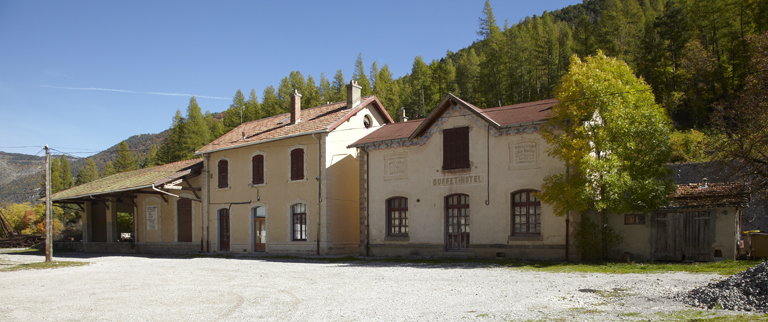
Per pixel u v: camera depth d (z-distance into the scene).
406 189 22.27
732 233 15.47
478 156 20.28
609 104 16.77
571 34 76.50
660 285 10.84
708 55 56.56
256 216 28.36
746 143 19.22
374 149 23.45
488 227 19.75
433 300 9.98
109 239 36.31
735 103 21.05
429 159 21.70
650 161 16.89
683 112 56.59
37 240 45.22
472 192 20.31
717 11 59.25
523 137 19.14
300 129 26.80
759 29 53.09
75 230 47.50
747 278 8.83
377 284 12.77
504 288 11.35
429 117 21.33
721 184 19.22
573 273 13.93
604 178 16.12
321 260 21.73
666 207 16.52
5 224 54.22
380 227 22.94
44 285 14.63
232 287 13.02
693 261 15.98
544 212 18.48
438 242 21.05
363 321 8.08
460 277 13.78
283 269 17.86
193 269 18.78
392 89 80.31
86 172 108.25
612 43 62.22
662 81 60.38
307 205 25.62
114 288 13.41
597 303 9.07
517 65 65.00
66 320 8.93
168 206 32.66
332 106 29.38
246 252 28.28
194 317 8.89
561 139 16.95
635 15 73.88
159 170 35.12
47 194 24.69
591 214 17.59
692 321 7.03
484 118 19.94
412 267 17.19
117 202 36.72
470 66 75.75
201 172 31.25
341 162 26.00
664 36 63.00
